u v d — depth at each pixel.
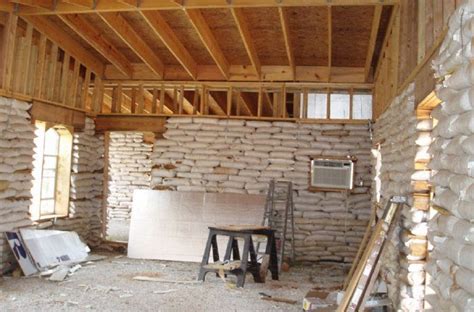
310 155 7.00
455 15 2.10
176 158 7.29
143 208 7.07
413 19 3.81
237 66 7.30
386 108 5.27
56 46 6.45
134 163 10.81
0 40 5.40
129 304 4.38
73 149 7.08
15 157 5.55
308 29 5.97
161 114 7.41
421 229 3.36
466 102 1.97
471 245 1.91
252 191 7.05
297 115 7.30
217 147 7.20
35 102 5.98
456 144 2.15
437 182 2.57
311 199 6.94
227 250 5.68
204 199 7.04
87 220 7.40
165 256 6.86
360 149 6.91
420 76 3.34
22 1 5.05
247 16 5.71
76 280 5.27
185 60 6.79
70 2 5.12
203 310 4.27
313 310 3.80
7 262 5.51
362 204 6.84
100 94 7.61
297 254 6.91
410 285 3.42
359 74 7.01
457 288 2.12
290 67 7.11
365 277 3.53
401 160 4.01
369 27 5.77
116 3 5.20
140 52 6.54
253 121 7.17
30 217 5.90
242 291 5.05
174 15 5.79
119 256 6.96
